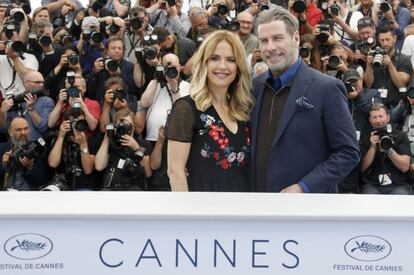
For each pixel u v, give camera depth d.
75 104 6.88
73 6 9.82
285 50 3.51
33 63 7.88
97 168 6.75
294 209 2.46
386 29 8.06
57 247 2.37
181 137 3.46
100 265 2.38
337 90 3.51
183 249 2.38
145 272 2.38
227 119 3.54
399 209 2.47
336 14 8.97
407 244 2.39
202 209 2.44
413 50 8.47
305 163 3.49
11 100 7.13
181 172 3.46
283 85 3.55
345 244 2.40
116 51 7.64
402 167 6.73
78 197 2.67
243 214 2.37
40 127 7.12
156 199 2.63
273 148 3.49
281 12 3.55
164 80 7.17
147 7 9.64
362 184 6.88
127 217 2.36
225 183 3.49
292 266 2.40
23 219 2.35
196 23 8.68
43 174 6.86
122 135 6.66
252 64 7.49
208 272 2.39
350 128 3.49
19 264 2.36
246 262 2.39
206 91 3.50
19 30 8.38
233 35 3.52
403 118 7.40
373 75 7.88
